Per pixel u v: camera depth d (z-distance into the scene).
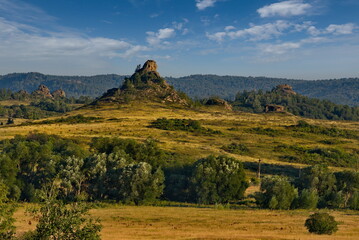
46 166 77.75
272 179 67.94
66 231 24.77
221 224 47.50
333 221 42.66
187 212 58.22
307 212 61.22
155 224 47.22
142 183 70.19
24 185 74.81
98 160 79.81
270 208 66.06
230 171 76.44
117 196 74.69
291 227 46.06
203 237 39.66
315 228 42.47
